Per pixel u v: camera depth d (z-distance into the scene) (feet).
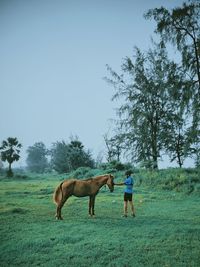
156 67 124.26
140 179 97.86
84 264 27.07
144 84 126.11
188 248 31.32
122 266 26.68
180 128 127.54
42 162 447.83
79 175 130.11
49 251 30.22
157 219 44.55
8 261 27.96
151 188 89.76
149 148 126.31
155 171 104.12
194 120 99.45
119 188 89.71
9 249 30.58
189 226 39.96
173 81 104.58
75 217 45.16
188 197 73.72
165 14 100.83
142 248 30.89
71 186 44.62
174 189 84.64
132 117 125.08
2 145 180.86
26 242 32.12
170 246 31.76
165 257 28.68
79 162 176.96
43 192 80.33
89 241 32.68
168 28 100.94
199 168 102.73
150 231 36.91
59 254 29.25
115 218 44.91
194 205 60.29
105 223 41.11
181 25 101.40
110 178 46.80
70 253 29.45
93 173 125.49
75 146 180.45
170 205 59.82
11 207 53.26
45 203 60.44
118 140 128.36
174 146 129.18
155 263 27.37
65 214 47.70
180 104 102.47
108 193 80.28
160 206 58.39
